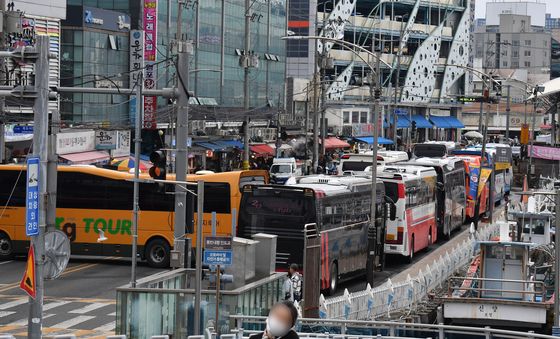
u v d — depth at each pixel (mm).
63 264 37062
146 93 58781
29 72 98875
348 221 76250
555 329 53219
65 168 82875
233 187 80438
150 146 146375
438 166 110188
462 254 92562
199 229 42906
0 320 59031
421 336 48875
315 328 48562
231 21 187750
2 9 102688
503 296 76375
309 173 155875
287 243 69125
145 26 142375
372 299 64562
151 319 46594
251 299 48312
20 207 84000
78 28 136250
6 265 81938
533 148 168750
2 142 98875
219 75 183875
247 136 134250
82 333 55594
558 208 55312
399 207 89375
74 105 136625
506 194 161250
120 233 82375
